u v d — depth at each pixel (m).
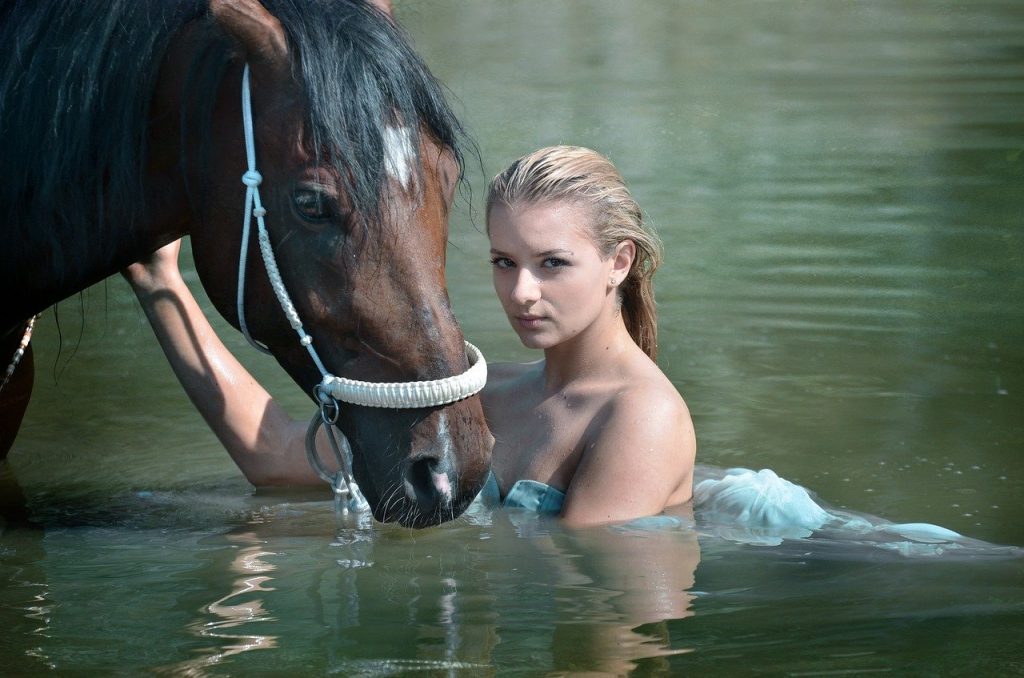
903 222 7.20
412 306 2.81
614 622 2.71
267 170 2.82
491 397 3.77
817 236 6.98
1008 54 13.23
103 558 3.23
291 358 3.01
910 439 4.20
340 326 2.86
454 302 5.91
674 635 2.64
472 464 2.88
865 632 2.65
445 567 3.05
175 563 3.17
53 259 3.08
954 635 2.62
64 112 2.92
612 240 3.37
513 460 3.58
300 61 2.77
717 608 2.78
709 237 6.98
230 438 3.99
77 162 2.94
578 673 2.45
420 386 2.81
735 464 3.99
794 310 5.75
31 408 4.82
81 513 3.70
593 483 3.37
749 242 6.86
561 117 10.67
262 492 3.96
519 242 3.30
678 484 3.46
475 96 11.62
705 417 4.46
